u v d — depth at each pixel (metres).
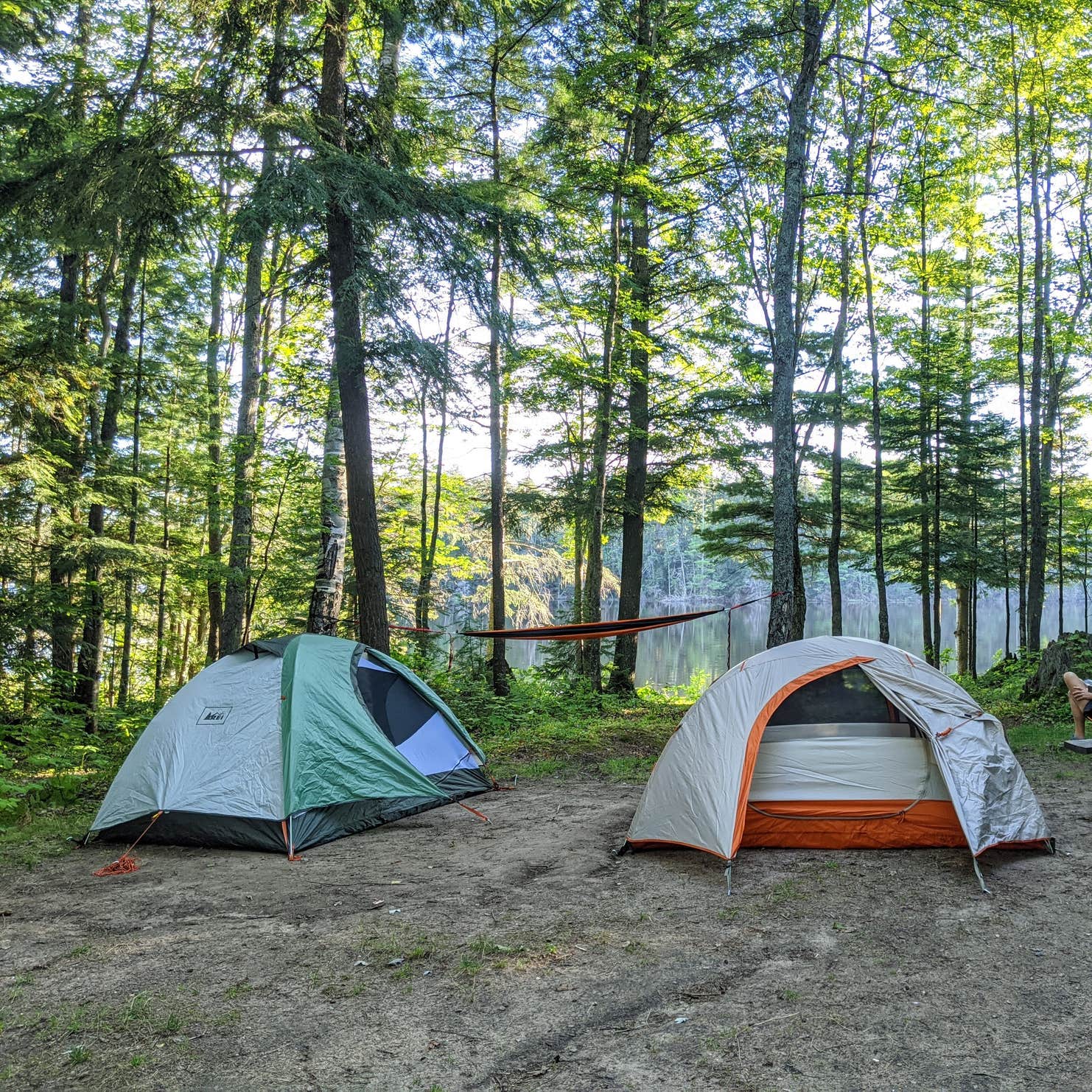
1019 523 21.39
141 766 6.34
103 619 12.11
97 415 12.77
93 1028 3.25
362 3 9.27
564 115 13.77
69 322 10.79
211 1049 3.07
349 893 4.88
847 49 14.68
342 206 7.89
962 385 18.66
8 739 9.74
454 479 19.42
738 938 4.00
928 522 18.89
